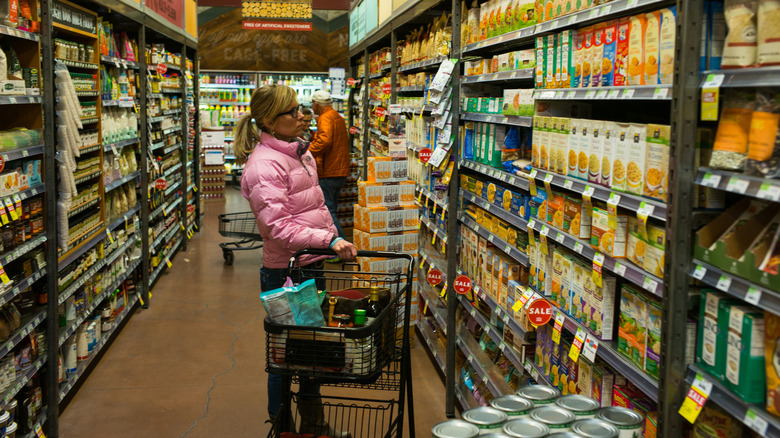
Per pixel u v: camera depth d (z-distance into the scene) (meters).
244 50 15.62
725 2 1.67
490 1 3.56
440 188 4.37
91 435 3.76
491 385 3.48
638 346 2.12
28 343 3.46
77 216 4.45
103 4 4.74
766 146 1.52
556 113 2.99
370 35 8.35
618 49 2.22
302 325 2.55
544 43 2.82
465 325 4.23
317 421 3.20
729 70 1.59
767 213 1.72
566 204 2.65
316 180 3.52
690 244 1.77
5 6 3.07
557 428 1.84
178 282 7.09
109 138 5.19
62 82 3.66
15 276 3.24
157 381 4.52
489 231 3.66
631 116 2.96
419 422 3.95
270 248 3.39
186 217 8.85
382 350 2.72
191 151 9.57
